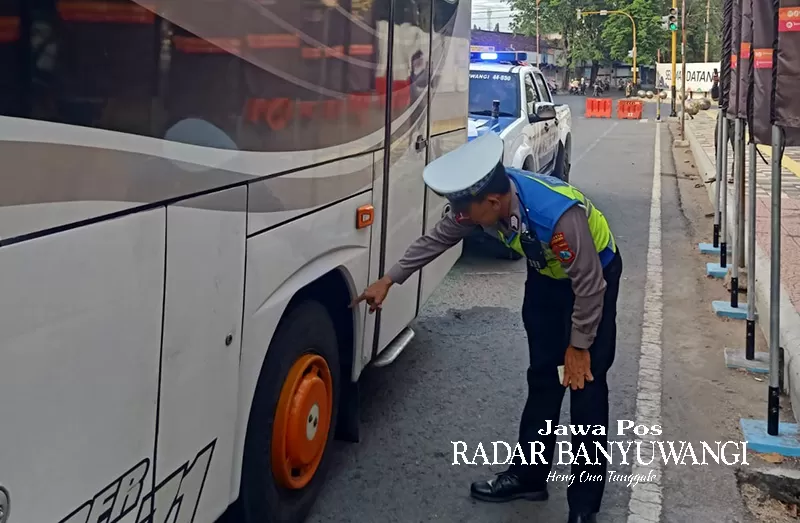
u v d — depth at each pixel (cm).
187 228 238
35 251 178
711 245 917
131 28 206
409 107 456
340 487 405
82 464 200
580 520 354
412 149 468
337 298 394
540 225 317
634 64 6450
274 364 319
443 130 536
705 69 5141
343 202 366
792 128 413
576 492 356
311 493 370
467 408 503
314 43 321
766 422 474
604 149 2136
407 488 406
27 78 173
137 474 225
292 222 313
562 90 8300
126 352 213
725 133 788
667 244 962
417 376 551
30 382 179
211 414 264
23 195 173
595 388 348
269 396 317
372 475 418
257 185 282
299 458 346
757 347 600
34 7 175
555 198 317
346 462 430
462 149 329
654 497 401
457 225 350
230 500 290
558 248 316
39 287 179
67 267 187
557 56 8512
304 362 346
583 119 3431
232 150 262
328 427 379
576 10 7606
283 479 338
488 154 319
